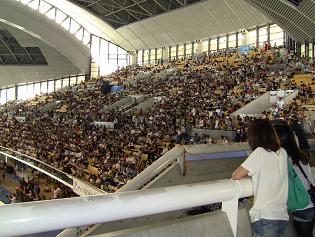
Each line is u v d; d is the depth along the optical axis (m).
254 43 42.56
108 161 22.48
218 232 2.85
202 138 21.45
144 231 2.56
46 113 49.72
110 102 44.00
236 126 21.95
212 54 47.12
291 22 31.41
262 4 31.52
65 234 3.24
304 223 3.31
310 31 30.59
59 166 24.83
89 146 27.61
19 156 31.86
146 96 40.78
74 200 2.09
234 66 40.06
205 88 35.97
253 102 26.58
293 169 3.23
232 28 43.25
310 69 31.08
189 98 34.00
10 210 1.90
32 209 1.95
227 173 4.77
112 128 33.03
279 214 2.89
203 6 41.09
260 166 2.89
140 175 3.99
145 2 45.03
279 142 3.19
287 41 38.31
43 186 29.09
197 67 45.78
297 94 26.11
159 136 25.27
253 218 2.92
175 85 41.28
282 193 2.94
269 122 3.04
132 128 29.98
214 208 3.68
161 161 4.15
